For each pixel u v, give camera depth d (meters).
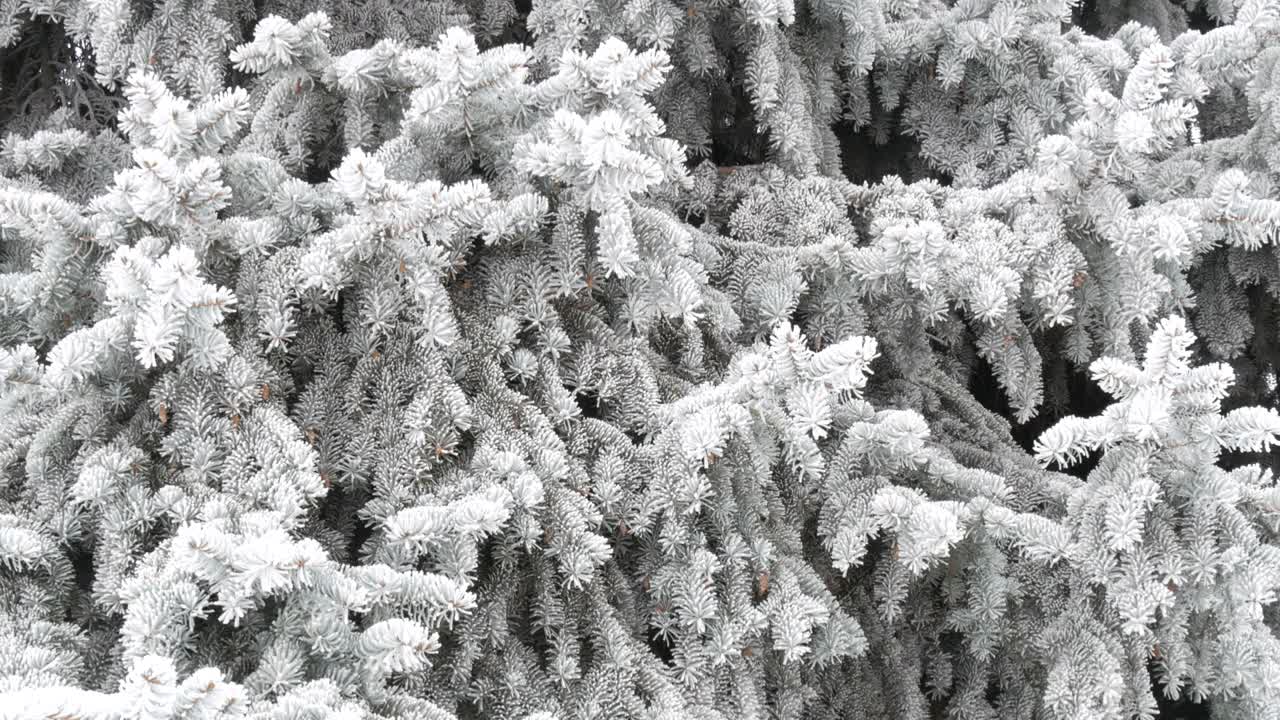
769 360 3.37
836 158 4.04
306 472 3.27
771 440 3.47
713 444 3.36
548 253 3.48
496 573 3.35
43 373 3.29
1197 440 3.40
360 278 3.37
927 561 3.48
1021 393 3.78
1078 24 4.80
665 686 3.34
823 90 3.98
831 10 3.90
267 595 3.18
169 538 3.24
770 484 3.53
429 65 3.47
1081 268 3.71
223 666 3.19
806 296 3.76
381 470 3.35
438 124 3.48
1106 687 3.41
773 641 3.49
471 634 3.29
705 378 3.63
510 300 3.47
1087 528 3.45
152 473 3.30
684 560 3.42
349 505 3.41
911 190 3.83
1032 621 3.54
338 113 3.62
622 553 3.46
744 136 4.05
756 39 3.81
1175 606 3.45
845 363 3.32
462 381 3.43
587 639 3.38
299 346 3.41
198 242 3.33
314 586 3.16
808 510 3.58
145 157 3.24
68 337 3.22
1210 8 4.72
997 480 3.55
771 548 3.45
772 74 3.80
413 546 3.24
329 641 3.15
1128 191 3.97
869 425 3.51
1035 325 3.81
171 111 3.29
